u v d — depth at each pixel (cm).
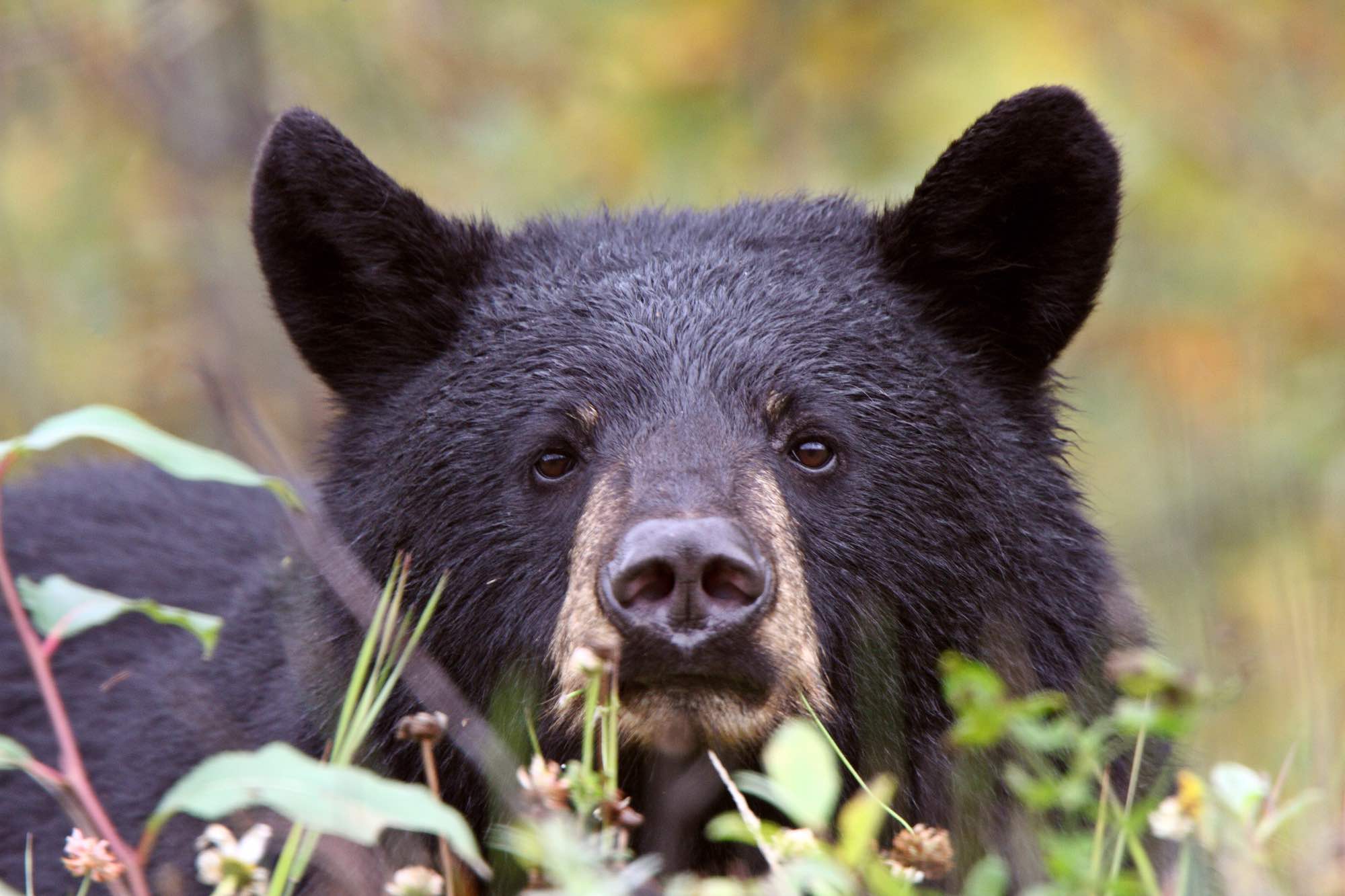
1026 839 702
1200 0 1822
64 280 1752
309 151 809
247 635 854
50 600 592
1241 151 1859
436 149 1727
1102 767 732
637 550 634
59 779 562
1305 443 1552
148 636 939
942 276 807
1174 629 882
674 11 1780
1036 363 812
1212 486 1169
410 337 816
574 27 1775
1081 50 1752
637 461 704
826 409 740
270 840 730
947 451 756
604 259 808
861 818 489
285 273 826
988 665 743
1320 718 700
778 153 1762
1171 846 728
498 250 830
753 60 1788
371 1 1664
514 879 709
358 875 708
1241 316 1792
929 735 741
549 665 716
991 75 1705
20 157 1766
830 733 707
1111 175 799
